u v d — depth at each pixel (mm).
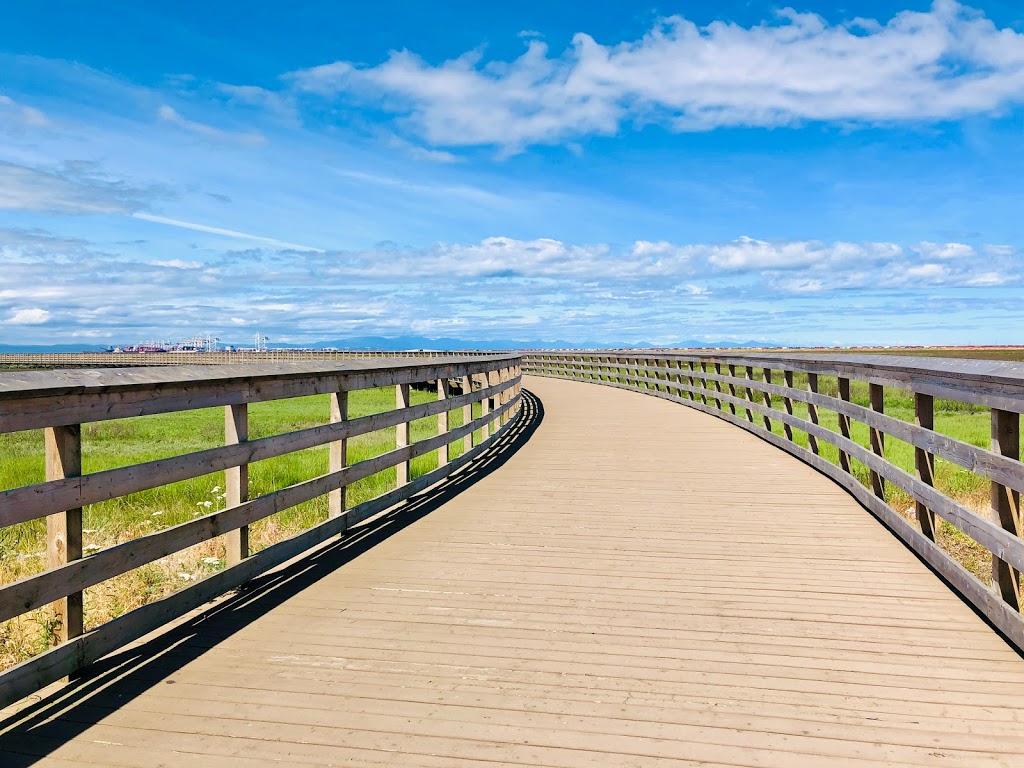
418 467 9766
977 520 3861
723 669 3271
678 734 2721
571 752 2602
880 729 2752
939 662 3340
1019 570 3324
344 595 4262
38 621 4195
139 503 7578
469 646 3523
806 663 3332
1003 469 3572
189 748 2625
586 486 7527
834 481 7719
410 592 4312
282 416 18594
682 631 3713
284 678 3182
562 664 3322
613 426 12969
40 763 2529
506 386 11953
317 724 2791
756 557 5004
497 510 6457
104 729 2758
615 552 5133
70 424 3045
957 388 4266
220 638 3631
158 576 5215
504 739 2686
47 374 2932
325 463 10070
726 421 13664
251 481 8609
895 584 4438
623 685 3115
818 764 2525
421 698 2998
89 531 6230
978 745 2639
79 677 3193
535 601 4156
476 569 4758
